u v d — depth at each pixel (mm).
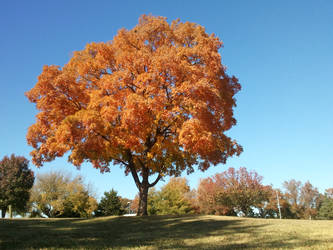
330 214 70125
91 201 51094
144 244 9172
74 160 17422
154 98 15586
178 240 9945
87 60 19297
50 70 17578
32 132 18031
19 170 37125
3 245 8914
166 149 19328
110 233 12117
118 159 20547
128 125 16016
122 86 17344
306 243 8688
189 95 15961
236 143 19781
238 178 45781
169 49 17344
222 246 8492
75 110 18266
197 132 15188
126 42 19188
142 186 20734
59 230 13219
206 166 21203
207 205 55906
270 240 9469
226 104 18750
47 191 46594
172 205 54312
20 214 45500
